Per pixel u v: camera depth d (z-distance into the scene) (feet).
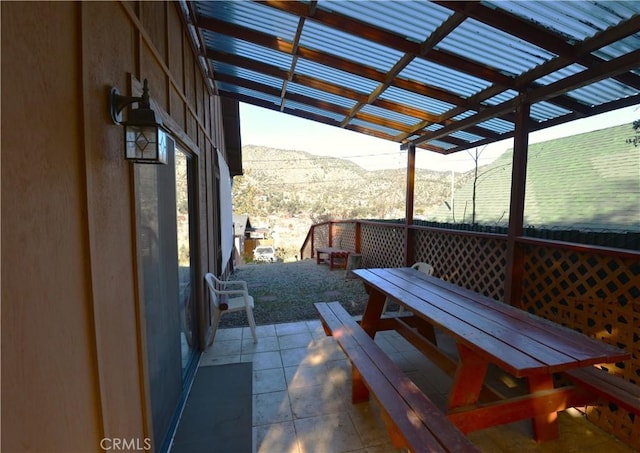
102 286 3.75
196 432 6.61
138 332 4.83
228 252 19.51
